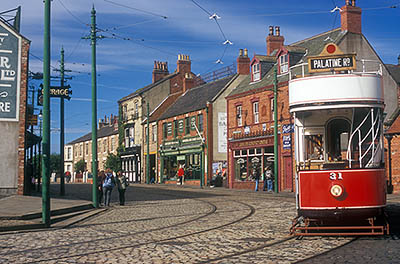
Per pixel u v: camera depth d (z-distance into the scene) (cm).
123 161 5794
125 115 5784
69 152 7856
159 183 4825
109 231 1255
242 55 4250
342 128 1125
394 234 1062
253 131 3400
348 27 3147
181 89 5488
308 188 1041
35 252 945
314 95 1109
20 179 2105
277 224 1312
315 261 810
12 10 2130
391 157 2680
